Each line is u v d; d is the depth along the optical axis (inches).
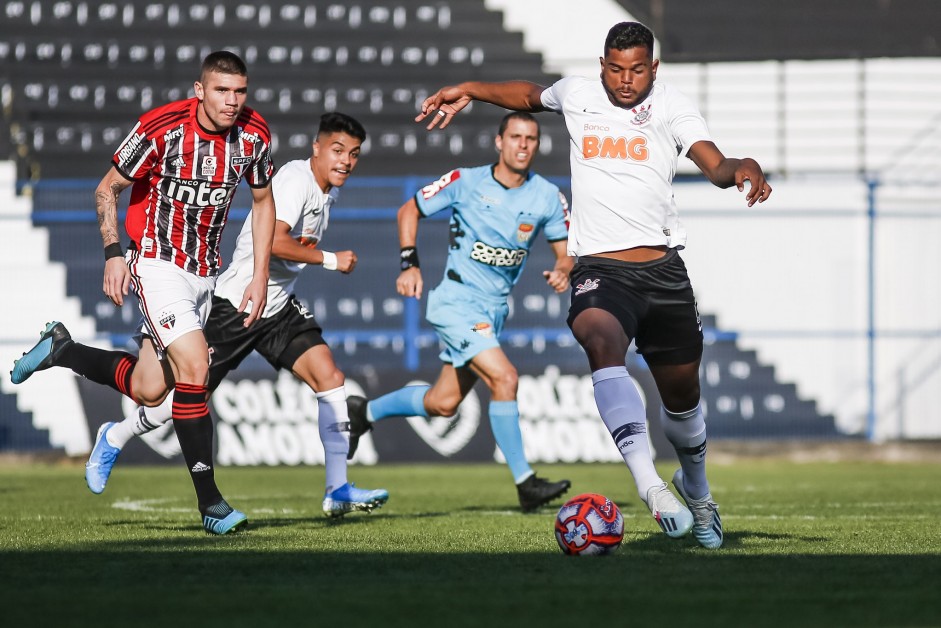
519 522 906.1
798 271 2305.6
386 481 1541.6
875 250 2260.1
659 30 2694.4
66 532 800.3
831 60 2610.7
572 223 706.8
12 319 2222.0
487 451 1866.4
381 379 1850.4
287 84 2591.0
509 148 1061.8
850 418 2290.8
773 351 2311.8
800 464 1967.3
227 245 2089.1
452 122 2576.3
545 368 1872.5
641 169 677.3
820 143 2610.7
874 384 2078.0
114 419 1889.8
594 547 642.2
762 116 2603.3
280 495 1285.7
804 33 2812.5
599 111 684.7
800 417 2301.9
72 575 564.1
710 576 557.0
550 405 1862.7
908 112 2600.9
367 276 2255.2
